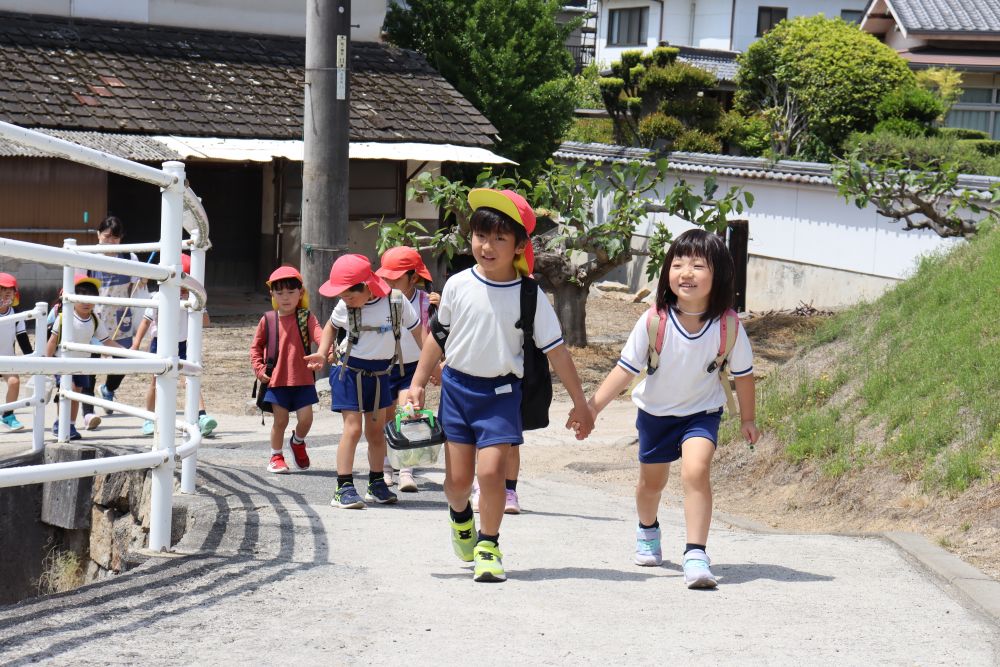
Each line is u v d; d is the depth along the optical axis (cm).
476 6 2556
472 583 490
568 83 2620
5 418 1023
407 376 738
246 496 691
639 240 2581
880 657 393
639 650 393
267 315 852
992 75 3188
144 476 743
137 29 2211
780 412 965
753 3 3934
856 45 2853
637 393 521
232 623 414
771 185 2253
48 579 807
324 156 1342
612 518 729
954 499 694
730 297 495
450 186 1427
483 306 485
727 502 863
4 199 1788
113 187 2112
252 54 2275
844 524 746
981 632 433
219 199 2255
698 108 3033
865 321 1084
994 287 956
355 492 704
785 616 448
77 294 930
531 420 503
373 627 413
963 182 1761
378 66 2405
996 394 781
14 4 2100
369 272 699
